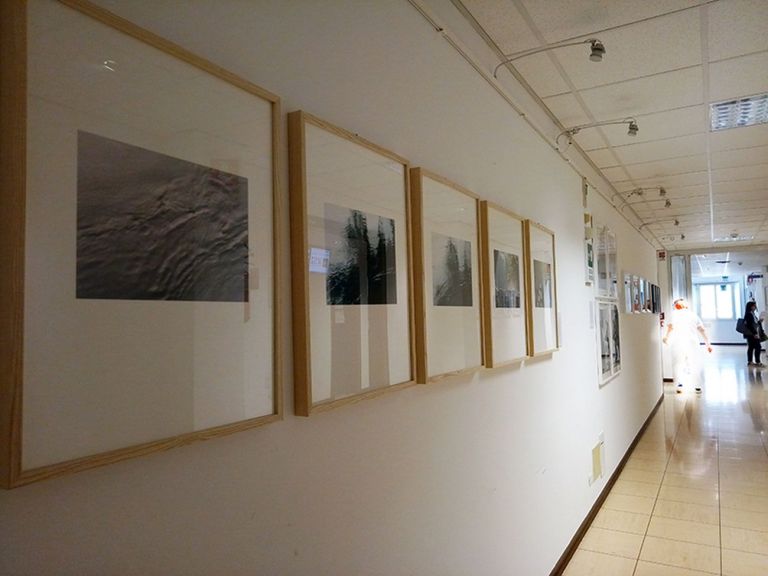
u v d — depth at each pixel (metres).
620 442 5.04
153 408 0.83
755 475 4.61
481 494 2.11
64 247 0.71
